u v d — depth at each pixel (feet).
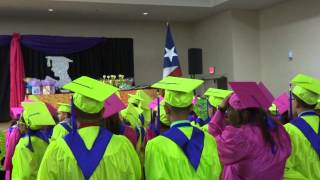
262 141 6.82
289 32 33.04
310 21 30.63
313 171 8.38
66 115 13.12
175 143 6.65
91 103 6.28
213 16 38.63
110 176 6.12
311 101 8.74
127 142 6.53
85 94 6.27
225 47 36.96
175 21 41.52
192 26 42.65
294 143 8.38
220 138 6.91
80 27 38.78
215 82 37.96
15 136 12.64
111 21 39.83
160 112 8.82
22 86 32.60
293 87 9.20
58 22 38.06
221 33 37.47
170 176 6.55
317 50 30.04
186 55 42.52
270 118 7.23
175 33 42.16
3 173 16.57
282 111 11.03
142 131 10.57
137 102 14.33
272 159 6.81
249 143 6.76
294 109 9.25
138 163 6.55
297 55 32.24
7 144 13.56
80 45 34.88
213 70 38.55
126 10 34.76
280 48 34.24
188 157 6.61
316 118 8.68
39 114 10.28
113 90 6.61
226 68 36.99
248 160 6.80
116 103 8.45
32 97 26.17
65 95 28.55
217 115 8.50
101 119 6.55
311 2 30.40
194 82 7.15
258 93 7.36
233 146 6.73
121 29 40.22
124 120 10.98
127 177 6.32
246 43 36.40
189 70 35.53
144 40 41.06
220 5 33.99
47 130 11.81
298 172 8.36
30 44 33.01
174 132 6.75
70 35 38.45
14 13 34.91
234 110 7.27
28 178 9.78
